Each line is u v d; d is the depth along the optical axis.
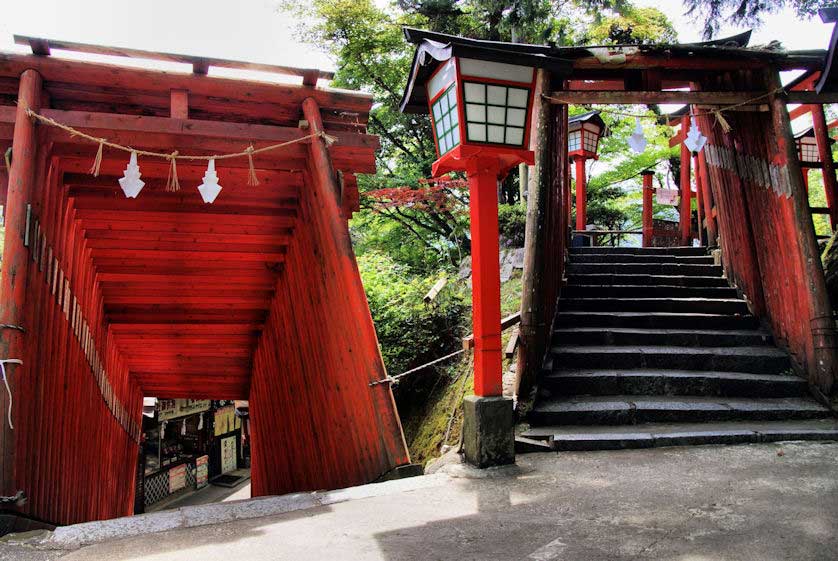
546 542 2.75
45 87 4.91
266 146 5.38
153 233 6.68
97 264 7.04
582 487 3.66
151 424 17.02
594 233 11.61
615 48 5.65
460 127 4.03
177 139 5.10
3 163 5.12
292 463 7.87
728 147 7.15
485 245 4.32
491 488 3.73
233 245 7.16
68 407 5.59
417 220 13.23
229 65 5.14
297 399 7.29
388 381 4.52
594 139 12.38
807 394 5.57
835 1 7.89
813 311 5.54
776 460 4.06
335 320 5.38
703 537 2.72
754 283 6.86
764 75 5.91
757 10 8.34
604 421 5.14
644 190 11.96
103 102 5.19
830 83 5.64
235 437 20.75
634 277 7.98
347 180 6.26
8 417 3.64
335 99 5.50
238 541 2.94
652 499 3.36
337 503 3.57
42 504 4.56
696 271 8.20
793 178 5.77
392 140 13.55
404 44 12.48
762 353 6.01
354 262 4.90
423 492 3.71
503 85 4.07
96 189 5.84
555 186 7.09
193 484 17.98
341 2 12.17
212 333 8.98
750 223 6.91
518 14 10.98
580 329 6.62
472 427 4.24
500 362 4.31
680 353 6.04
